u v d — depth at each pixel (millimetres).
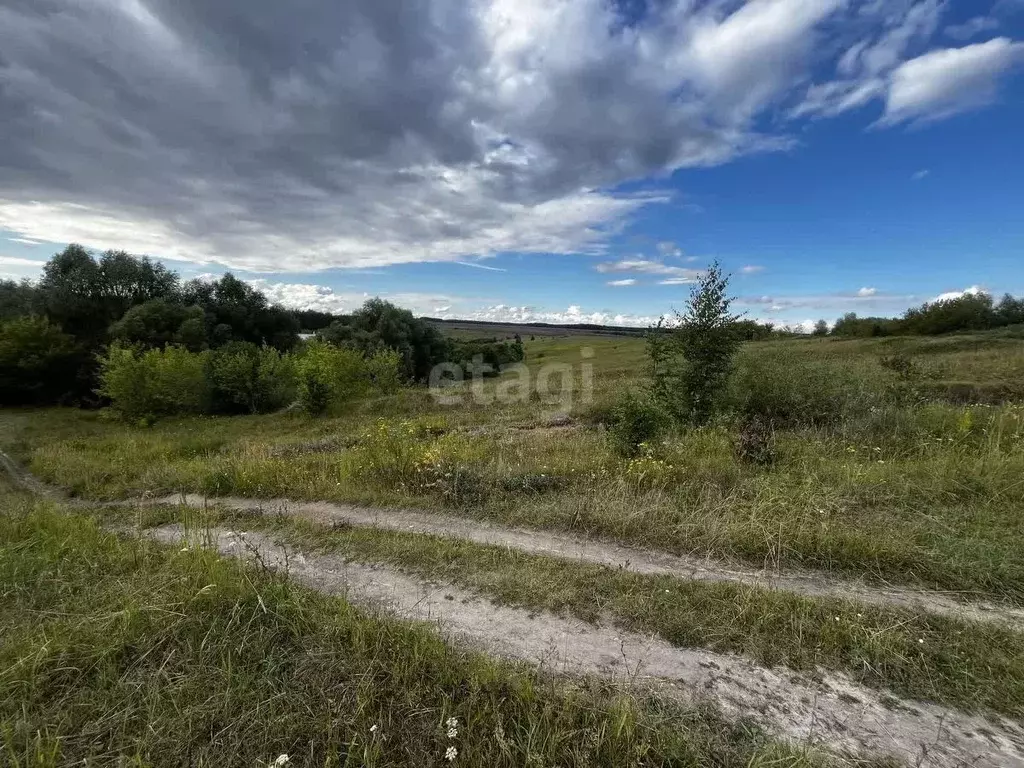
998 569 3387
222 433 15156
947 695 2357
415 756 2023
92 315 33406
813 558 3791
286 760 1903
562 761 1981
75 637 2750
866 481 5105
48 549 4051
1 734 2127
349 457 7422
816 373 9617
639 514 4598
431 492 5957
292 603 3039
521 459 6852
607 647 2779
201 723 2186
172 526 5426
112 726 2193
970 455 5730
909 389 8703
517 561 3938
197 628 2842
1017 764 1991
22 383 25828
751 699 2359
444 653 2637
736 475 5512
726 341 8359
